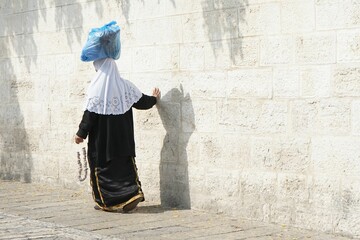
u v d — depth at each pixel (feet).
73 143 38.78
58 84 39.55
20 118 42.27
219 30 30.99
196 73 32.07
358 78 26.27
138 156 35.01
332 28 26.99
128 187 31.86
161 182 33.91
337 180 26.96
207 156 31.73
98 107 31.96
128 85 32.63
